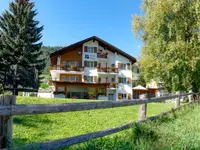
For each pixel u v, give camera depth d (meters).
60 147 3.59
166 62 20.73
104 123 9.02
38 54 35.41
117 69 39.34
